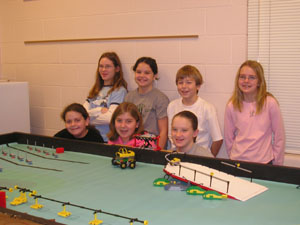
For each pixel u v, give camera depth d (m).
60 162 1.88
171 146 2.76
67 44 3.41
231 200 1.35
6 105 3.17
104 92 3.11
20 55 3.71
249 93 2.46
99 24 3.21
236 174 1.61
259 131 2.43
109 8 3.14
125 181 1.58
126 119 2.27
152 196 1.40
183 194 1.42
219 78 2.77
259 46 2.63
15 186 1.39
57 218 1.21
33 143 2.25
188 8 2.80
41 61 3.59
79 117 2.51
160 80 3.00
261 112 2.42
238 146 2.49
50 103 3.60
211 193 1.37
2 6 3.72
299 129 2.62
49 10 3.45
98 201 1.36
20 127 3.30
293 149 2.66
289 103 2.63
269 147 2.44
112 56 3.06
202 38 2.78
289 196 1.38
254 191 1.42
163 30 2.92
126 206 1.31
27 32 3.62
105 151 1.97
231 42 2.69
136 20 3.03
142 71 2.84
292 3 2.50
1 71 3.85
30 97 3.72
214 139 2.65
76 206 1.27
